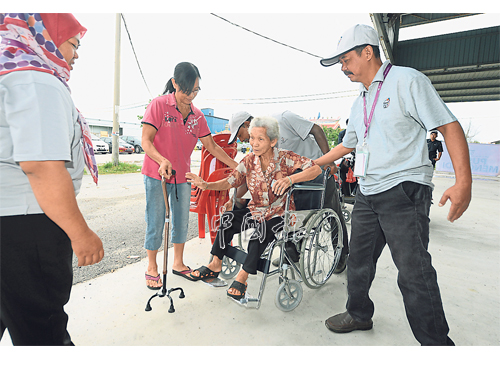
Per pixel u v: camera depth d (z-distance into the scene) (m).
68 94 1.02
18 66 0.88
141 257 2.88
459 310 2.11
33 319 1.02
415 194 1.43
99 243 1.03
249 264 1.96
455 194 1.28
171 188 2.40
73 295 2.16
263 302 2.21
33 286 0.99
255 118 2.09
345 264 2.74
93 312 1.96
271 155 2.17
